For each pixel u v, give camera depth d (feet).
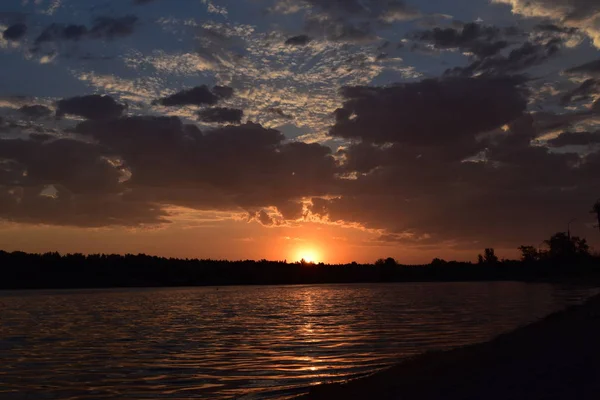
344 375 91.97
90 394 83.41
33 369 104.88
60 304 350.64
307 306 311.27
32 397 82.17
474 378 63.62
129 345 140.15
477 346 97.81
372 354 115.24
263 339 148.36
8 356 122.01
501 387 56.85
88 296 477.77
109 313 266.57
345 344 133.08
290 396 76.64
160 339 152.97
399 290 561.84
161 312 271.90
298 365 103.55
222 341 145.69
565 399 49.14
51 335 167.02
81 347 137.18
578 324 105.50
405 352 117.29
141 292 579.07
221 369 101.50
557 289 442.50
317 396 69.15
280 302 360.28
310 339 145.89
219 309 292.81
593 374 56.39
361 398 63.41
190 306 323.57
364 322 197.88
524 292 412.57
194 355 120.06
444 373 70.38
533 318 197.26
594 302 188.14
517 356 75.31
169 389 85.56
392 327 175.73
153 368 104.22
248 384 87.40
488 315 215.92
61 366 108.06
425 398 57.77
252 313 259.39
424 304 306.96
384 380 72.33
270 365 104.42
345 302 349.61
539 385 55.21
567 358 67.26
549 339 88.94
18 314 261.85
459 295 406.41
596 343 75.87
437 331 159.94
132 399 79.46
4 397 82.38
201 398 79.00
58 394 83.87
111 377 95.96
